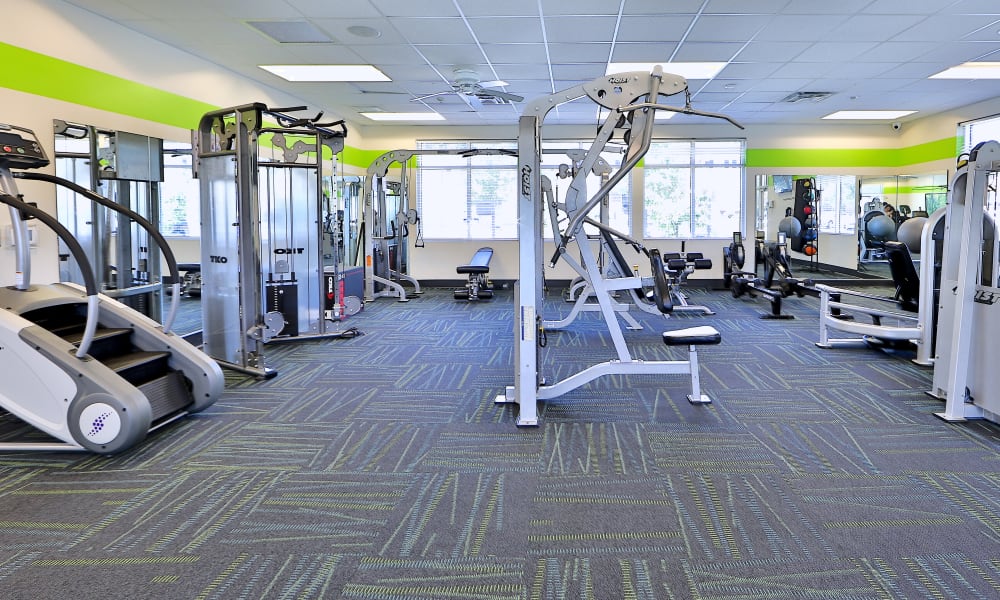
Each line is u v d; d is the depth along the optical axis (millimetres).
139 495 2684
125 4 4750
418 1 4777
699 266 8594
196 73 6316
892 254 5754
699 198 10797
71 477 2869
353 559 2178
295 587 2008
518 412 3848
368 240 8930
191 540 2307
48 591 1977
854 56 6359
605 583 2029
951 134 9352
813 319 7285
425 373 4844
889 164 10719
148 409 3111
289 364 5141
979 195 3518
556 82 7523
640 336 6309
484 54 6285
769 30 5492
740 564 2137
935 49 6094
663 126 10664
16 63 4211
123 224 5137
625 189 10805
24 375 3107
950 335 3963
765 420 3672
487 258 9719
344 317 7336
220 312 4996
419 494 2703
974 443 3283
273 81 7484
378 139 11047
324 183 6926
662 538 2320
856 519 2457
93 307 3035
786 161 10711
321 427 3578
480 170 10984
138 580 2041
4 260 4109
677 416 3756
